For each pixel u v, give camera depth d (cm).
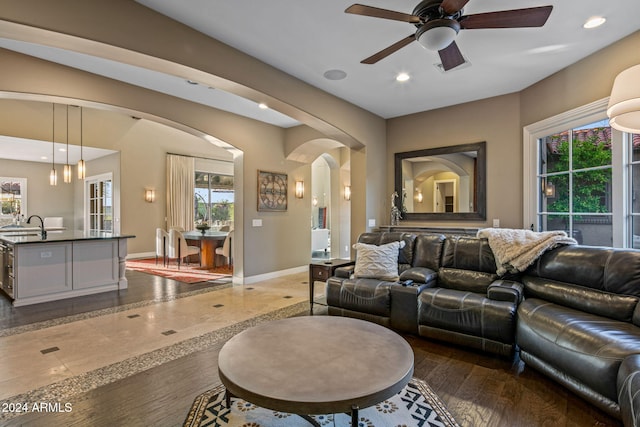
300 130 605
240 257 552
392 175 542
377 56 259
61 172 1002
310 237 691
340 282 366
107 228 877
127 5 249
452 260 356
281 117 559
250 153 561
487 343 273
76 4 227
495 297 278
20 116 622
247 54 331
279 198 614
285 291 499
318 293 488
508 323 263
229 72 314
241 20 275
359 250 396
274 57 338
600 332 199
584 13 257
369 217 507
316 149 638
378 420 190
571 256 271
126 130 809
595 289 246
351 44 312
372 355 182
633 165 296
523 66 353
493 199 443
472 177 462
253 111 526
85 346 295
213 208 1027
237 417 194
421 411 199
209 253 726
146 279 588
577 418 191
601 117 315
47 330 334
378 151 528
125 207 826
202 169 995
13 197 923
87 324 352
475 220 458
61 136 689
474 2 246
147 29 259
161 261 801
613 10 253
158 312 394
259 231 577
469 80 391
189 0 249
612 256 245
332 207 862
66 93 358
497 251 319
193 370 251
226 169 1052
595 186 328
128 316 379
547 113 379
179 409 202
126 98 405
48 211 980
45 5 216
